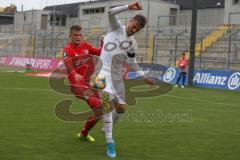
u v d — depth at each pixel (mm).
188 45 38156
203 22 48812
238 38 35500
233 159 7645
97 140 8789
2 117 11391
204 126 11281
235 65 34312
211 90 25938
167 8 52281
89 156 7375
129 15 48156
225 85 27188
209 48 37156
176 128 10766
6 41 54375
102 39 7992
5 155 7203
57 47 47938
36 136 8969
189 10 53031
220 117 13320
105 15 56062
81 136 8688
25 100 15867
